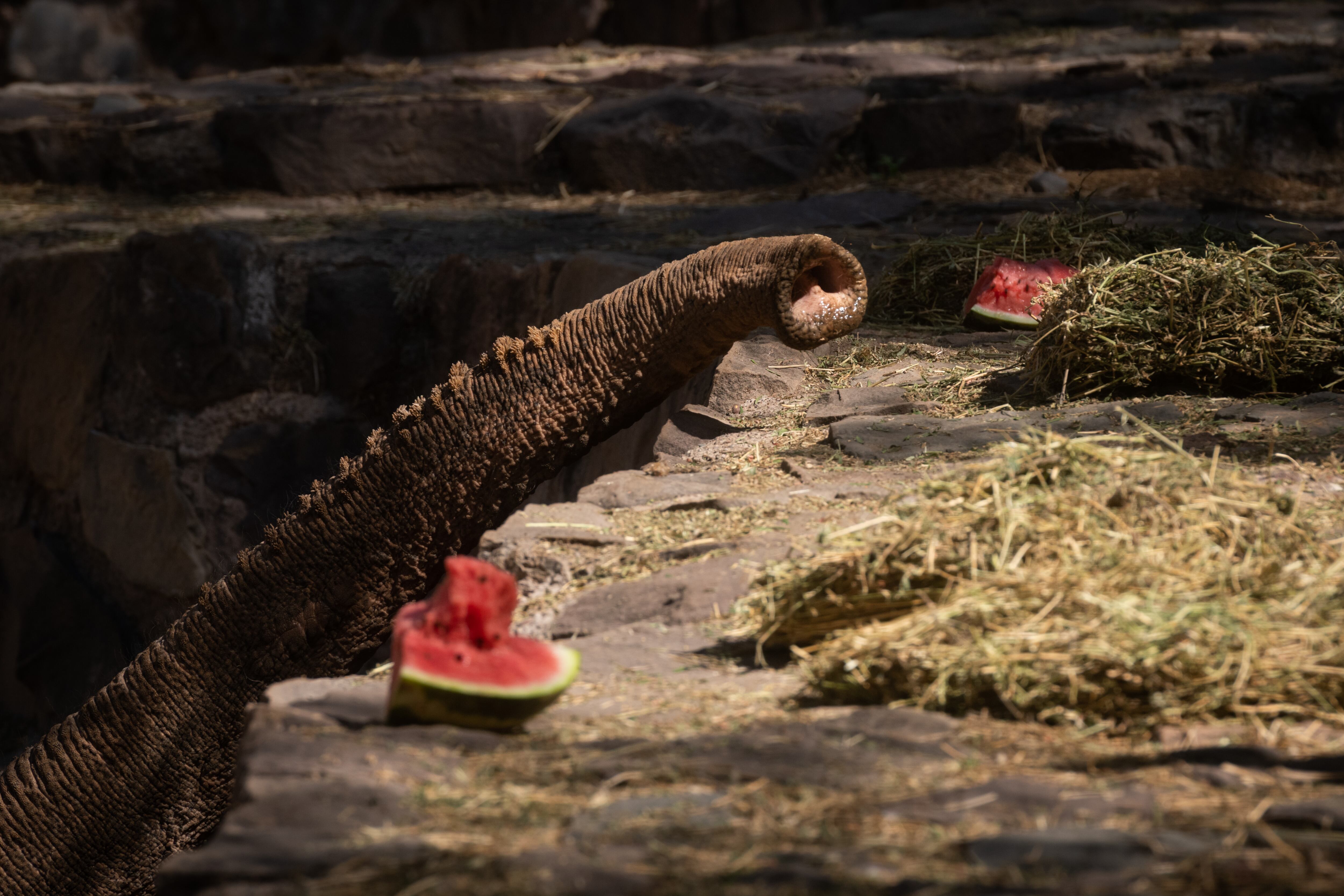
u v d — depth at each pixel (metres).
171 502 17.59
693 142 21.70
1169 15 29.03
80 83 29.92
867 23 30.61
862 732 5.66
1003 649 5.81
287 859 4.69
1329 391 10.55
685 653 6.90
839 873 4.49
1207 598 6.03
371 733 5.79
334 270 17.73
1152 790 5.07
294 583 10.81
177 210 21.34
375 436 11.03
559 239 18.33
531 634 7.43
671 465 10.42
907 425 10.44
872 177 21.47
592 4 42.72
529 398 10.63
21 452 19.33
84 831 10.87
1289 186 20.72
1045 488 6.81
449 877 4.53
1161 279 10.84
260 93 25.06
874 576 6.42
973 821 4.87
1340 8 29.72
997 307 13.12
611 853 4.69
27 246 19.34
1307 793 4.98
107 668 18.39
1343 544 7.12
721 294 10.28
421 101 22.34
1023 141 21.72
